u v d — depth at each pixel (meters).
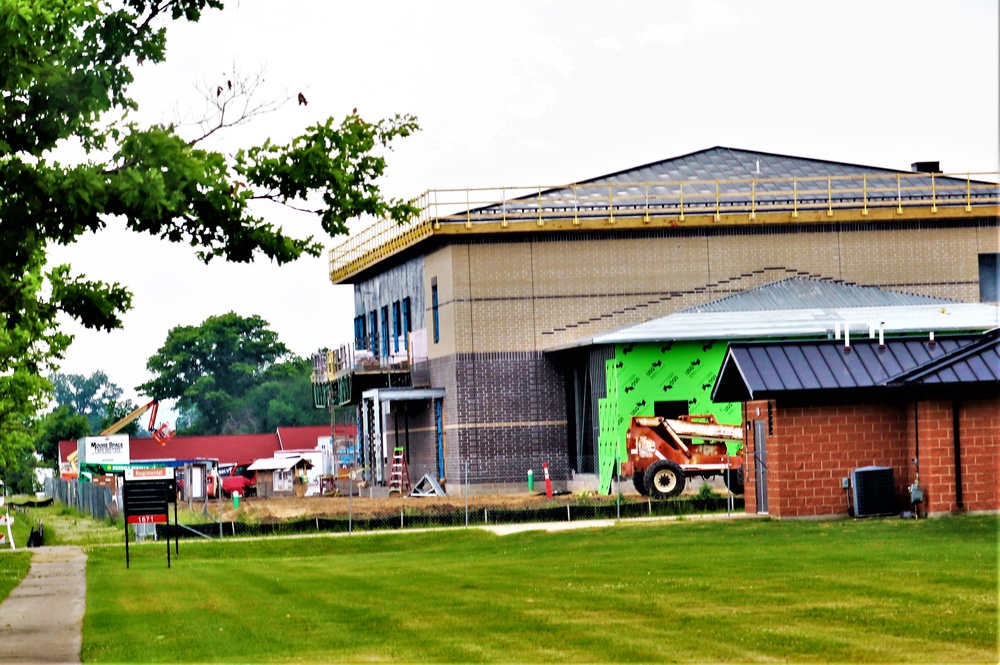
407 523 42.44
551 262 59.72
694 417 50.12
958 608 18.45
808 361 35.22
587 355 57.88
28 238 21.28
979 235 62.19
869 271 61.38
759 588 21.47
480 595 22.67
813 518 34.88
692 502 43.00
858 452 35.00
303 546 37.84
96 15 21.28
